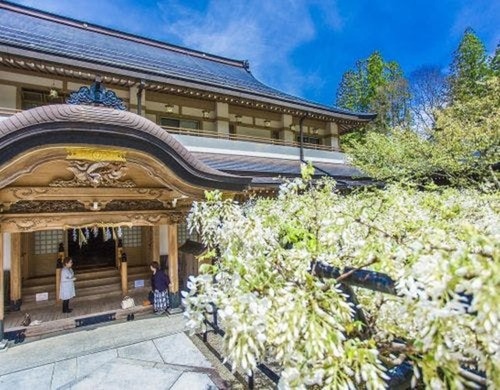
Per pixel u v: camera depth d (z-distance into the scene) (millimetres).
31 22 14242
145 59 14539
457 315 1300
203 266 2299
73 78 10594
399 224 3000
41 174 6102
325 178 7227
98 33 16688
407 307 1539
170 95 12602
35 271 9773
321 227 2791
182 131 12641
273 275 2158
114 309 7875
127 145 5785
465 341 1487
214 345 5855
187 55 19766
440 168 13680
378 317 2254
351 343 1743
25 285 9141
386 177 14117
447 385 1454
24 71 10016
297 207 3189
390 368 2016
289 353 1740
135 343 6109
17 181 5938
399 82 29875
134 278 10336
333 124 17344
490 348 1318
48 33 13266
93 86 5852
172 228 8000
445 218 3506
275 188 9953
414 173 13633
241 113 14773
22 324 6738
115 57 12648
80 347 5988
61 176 6328
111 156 5887
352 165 15938
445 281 1292
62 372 5078
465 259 1312
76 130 5309
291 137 15867
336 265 2377
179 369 5074
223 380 4699
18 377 4949
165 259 10305
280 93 17172
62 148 5484
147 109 12383
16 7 14523
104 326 7070
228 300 1854
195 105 13250
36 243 9867
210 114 13711
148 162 6242
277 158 14125
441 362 1403
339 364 1666
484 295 1177
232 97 12812
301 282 2104
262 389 4180
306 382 1664
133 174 6949
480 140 12477
